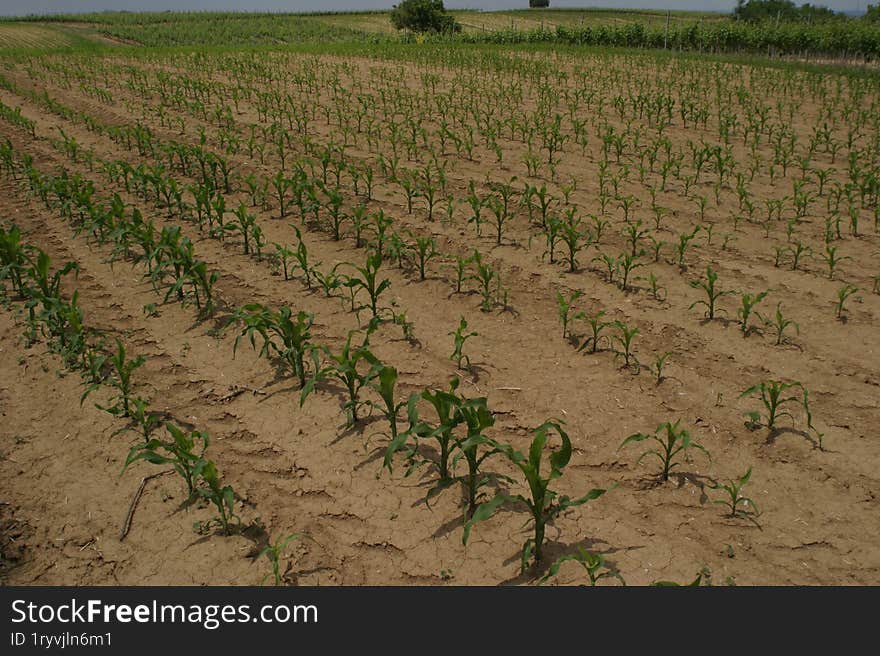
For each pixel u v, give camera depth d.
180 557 4.24
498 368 6.24
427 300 7.59
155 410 5.63
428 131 15.52
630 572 4.05
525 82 22.42
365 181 11.97
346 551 4.28
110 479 4.90
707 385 5.91
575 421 5.47
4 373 6.18
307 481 4.86
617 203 10.68
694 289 7.72
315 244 9.22
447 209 10.47
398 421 5.43
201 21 85.44
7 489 4.80
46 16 80.62
